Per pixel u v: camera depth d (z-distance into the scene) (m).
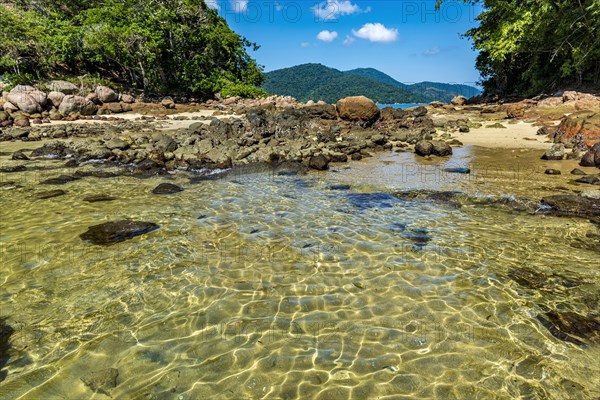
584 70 26.47
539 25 25.36
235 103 39.78
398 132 17.69
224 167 12.14
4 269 5.21
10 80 33.69
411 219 7.12
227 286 4.80
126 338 3.78
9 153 14.30
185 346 3.66
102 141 15.40
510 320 3.99
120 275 5.06
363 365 3.38
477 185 9.22
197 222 7.10
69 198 8.69
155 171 11.62
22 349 3.61
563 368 3.28
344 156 12.97
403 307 4.29
